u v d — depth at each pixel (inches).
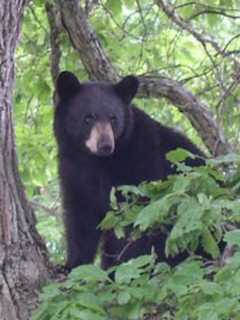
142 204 305.4
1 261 306.2
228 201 262.8
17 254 310.8
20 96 561.3
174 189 268.8
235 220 270.8
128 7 552.7
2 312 299.0
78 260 447.2
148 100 536.7
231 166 313.4
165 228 315.6
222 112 449.1
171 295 265.4
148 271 265.7
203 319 229.0
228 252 276.7
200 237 282.5
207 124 452.8
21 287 306.2
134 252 427.5
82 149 446.6
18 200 319.3
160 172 461.4
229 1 548.1
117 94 452.8
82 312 245.4
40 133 558.3
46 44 554.9
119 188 291.7
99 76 468.4
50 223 537.0
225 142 442.0
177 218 266.5
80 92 452.4
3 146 319.3
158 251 421.7
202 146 564.7
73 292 260.7
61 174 455.5
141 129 461.1
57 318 247.4
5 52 321.7
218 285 239.8
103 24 547.8
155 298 253.4
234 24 626.2
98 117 438.3
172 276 253.8
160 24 572.1
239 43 607.2
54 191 605.0
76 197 451.8
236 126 486.6
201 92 500.7
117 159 450.6
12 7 325.1
